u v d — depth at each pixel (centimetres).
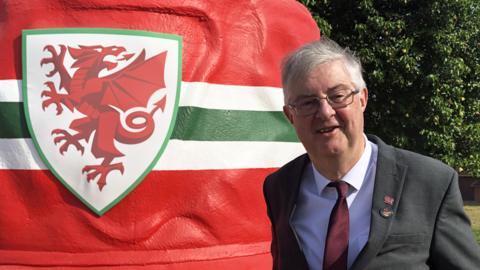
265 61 369
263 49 369
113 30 330
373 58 938
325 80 197
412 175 201
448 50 962
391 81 951
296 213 220
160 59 331
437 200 196
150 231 324
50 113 323
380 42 953
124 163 321
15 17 340
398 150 212
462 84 1053
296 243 213
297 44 390
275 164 365
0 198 327
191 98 336
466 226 198
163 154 327
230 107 349
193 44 344
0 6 355
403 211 196
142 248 324
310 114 200
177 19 343
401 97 1000
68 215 322
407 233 193
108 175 320
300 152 382
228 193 345
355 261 194
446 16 966
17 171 326
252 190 354
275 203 232
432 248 195
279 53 380
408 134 1038
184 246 332
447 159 1025
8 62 334
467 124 1123
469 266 192
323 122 199
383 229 193
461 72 984
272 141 365
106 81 324
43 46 329
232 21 360
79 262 320
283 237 219
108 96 322
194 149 335
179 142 331
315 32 419
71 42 329
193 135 336
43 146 323
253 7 371
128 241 322
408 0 966
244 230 350
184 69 338
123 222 323
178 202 331
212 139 341
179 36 339
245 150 353
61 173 321
